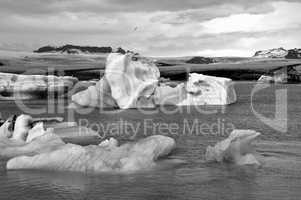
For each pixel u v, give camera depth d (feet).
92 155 52.80
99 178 47.57
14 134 71.10
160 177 48.19
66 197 41.81
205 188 44.45
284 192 43.01
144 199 40.93
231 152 55.52
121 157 53.52
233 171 50.83
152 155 55.88
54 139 62.69
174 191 43.47
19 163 51.75
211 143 72.08
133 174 49.24
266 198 41.34
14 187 44.78
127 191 43.42
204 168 52.44
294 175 48.88
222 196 41.98
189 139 77.15
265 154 60.49
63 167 50.98
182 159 57.72
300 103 169.78
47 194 42.50
